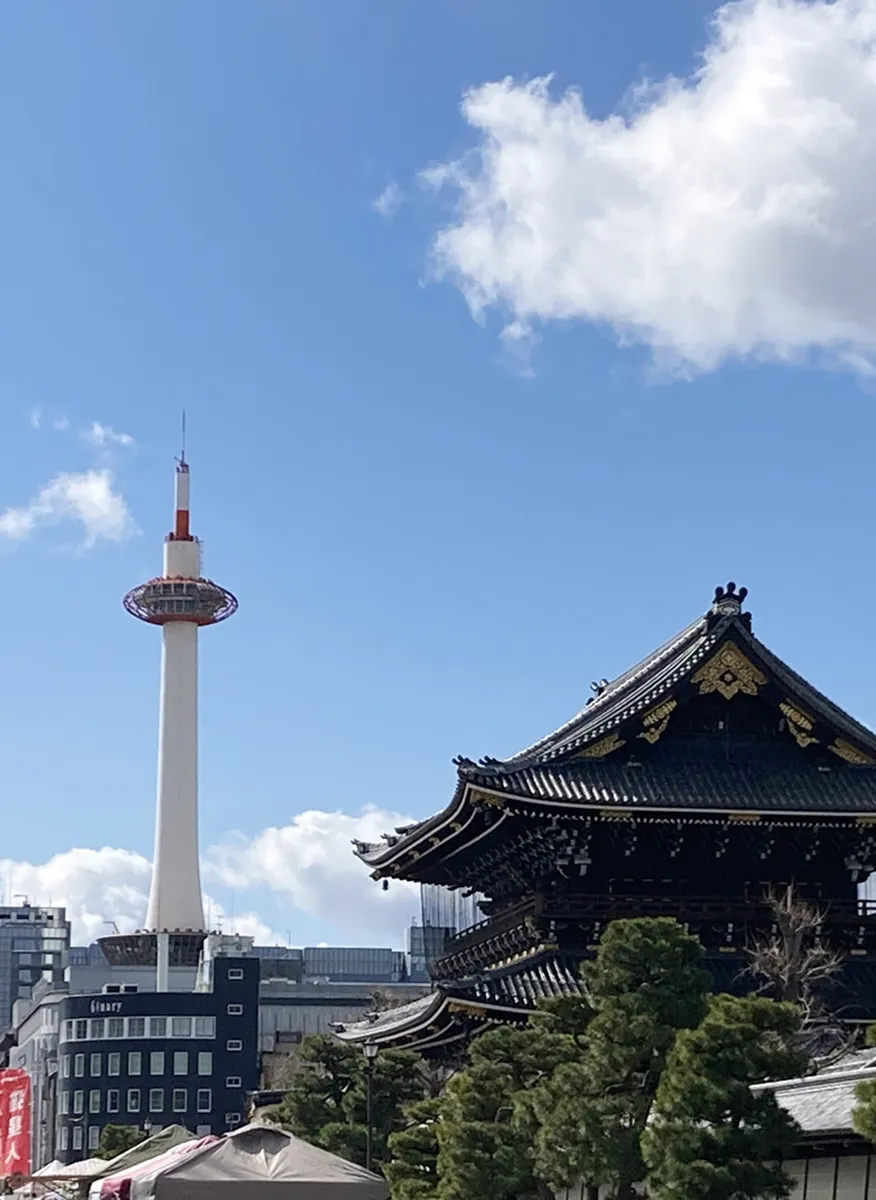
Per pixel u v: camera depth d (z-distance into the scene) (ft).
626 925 172.35
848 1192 156.04
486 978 236.02
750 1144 140.77
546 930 240.94
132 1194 181.06
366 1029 305.94
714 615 251.80
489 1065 191.93
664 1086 146.72
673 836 242.99
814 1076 171.12
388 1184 185.16
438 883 300.61
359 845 307.78
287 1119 308.19
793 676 255.29
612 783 241.35
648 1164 148.05
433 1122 217.77
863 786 247.29
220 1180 173.88
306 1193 174.91
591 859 244.22
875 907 246.06
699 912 242.78
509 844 254.06
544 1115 169.99
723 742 251.39
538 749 259.80
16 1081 351.05
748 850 247.29
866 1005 236.43
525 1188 183.73
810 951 231.50
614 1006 169.48
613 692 273.54
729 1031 145.48
